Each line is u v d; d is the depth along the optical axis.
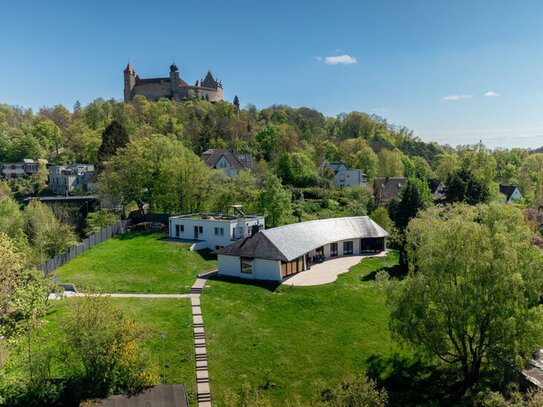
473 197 75.81
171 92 194.75
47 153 146.00
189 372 31.06
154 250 56.81
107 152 99.19
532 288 27.75
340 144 155.50
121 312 27.89
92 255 55.53
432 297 30.12
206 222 60.59
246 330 36.47
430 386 31.81
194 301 41.31
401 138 185.75
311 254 55.19
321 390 30.44
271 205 70.88
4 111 184.75
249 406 24.86
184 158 75.88
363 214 80.06
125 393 25.19
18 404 24.36
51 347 29.97
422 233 32.62
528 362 29.31
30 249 47.41
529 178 120.94
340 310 40.75
